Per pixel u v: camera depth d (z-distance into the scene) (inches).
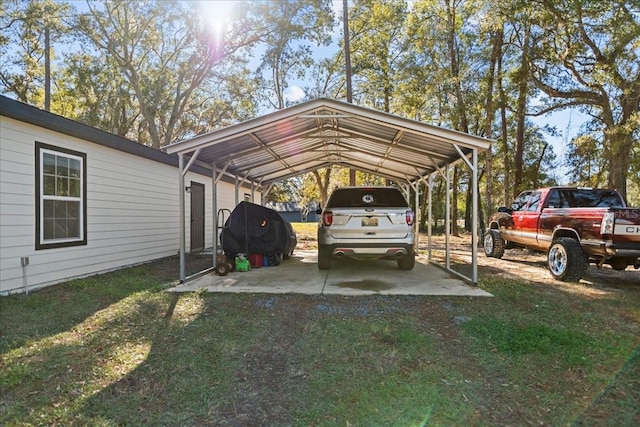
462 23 660.7
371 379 125.3
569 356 141.6
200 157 310.5
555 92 582.2
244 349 148.9
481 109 692.1
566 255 277.4
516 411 106.8
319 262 318.7
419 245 610.2
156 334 164.2
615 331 170.2
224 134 257.9
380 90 797.2
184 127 1059.3
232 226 333.4
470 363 137.1
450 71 656.4
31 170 245.9
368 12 756.0
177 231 453.7
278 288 249.0
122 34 839.7
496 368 133.0
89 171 299.6
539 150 982.4
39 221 251.4
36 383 121.1
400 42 759.1
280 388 119.8
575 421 102.0
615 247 245.9
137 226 368.2
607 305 212.5
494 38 620.7
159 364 135.6
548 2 493.7
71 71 862.5
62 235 273.3
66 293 235.6
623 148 491.5
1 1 738.8
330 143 370.9
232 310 199.3
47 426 99.0
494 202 1014.4
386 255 278.8
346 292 237.1
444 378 126.0
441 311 197.2
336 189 309.1
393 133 284.2
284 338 160.4
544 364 136.2
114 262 331.0
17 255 235.3
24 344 151.8
